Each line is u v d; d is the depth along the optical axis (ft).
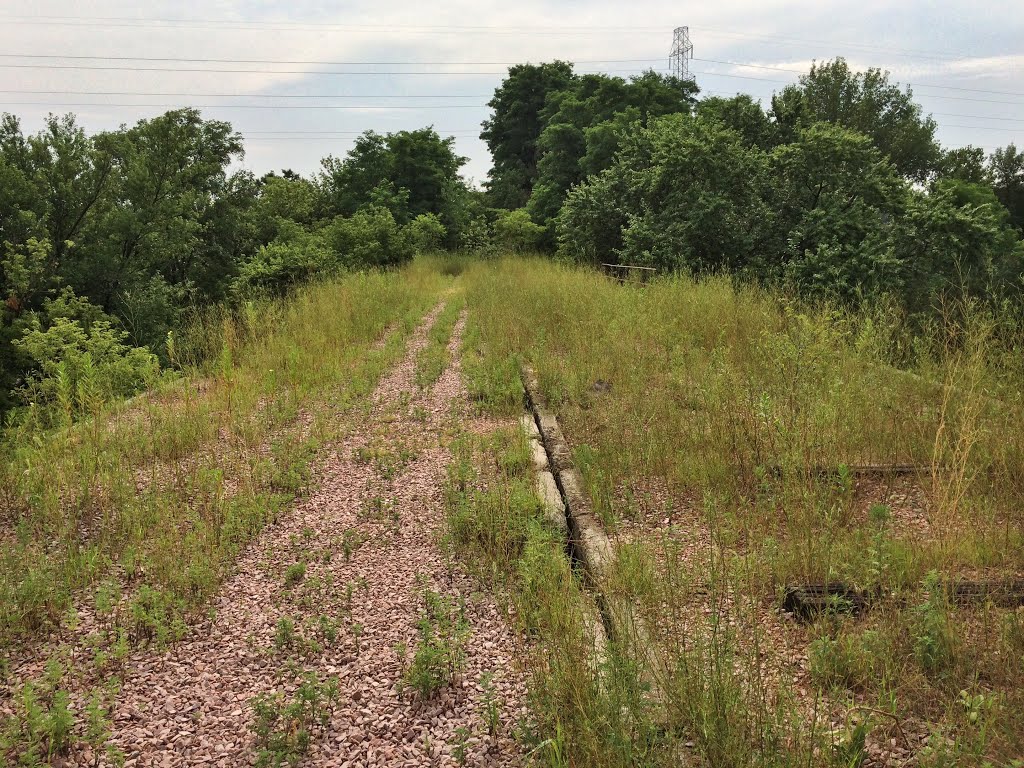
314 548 16.24
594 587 13.42
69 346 41.11
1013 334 20.76
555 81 165.89
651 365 28.14
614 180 70.49
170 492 18.67
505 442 22.35
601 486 17.88
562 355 31.50
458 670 11.49
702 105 71.56
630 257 59.47
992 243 50.62
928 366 21.62
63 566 15.12
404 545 16.22
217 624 13.29
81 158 59.11
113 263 59.52
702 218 53.83
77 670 11.94
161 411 25.55
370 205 109.50
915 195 54.24
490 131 177.78
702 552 13.98
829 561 12.36
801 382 19.47
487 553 15.31
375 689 11.21
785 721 9.23
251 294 53.26
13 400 43.62
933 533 14.07
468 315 50.31
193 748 10.11
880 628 10.95
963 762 8.38
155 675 11.82
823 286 47.55
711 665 9.65
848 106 145.38
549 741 8.69
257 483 19.63
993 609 11.50
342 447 23.22
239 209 80.38
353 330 43.11
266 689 11.37
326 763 9.69
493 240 116.06
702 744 8.71
